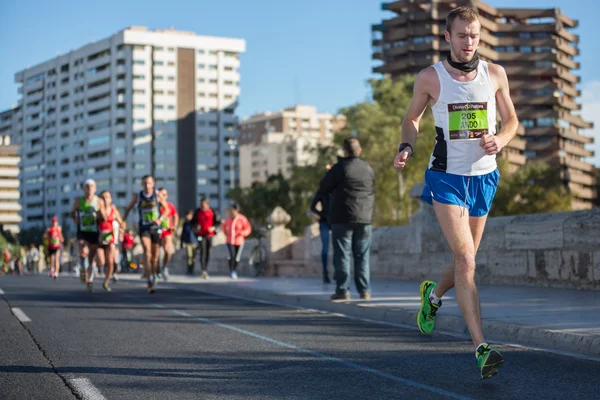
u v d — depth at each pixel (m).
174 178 183.88
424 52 152.00
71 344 8.30
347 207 12.52
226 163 190.50
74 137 192.50
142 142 181.25
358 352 7.57
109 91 183.12
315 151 91.12
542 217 13.72
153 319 11.06
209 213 24.73
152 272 17.72
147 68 182.00
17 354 7.59
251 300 15.19
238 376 6.30
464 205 6.23
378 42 157.12
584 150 172.62
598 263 12.27
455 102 6.19
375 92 86.38
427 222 17.22
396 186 78.69
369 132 80.38
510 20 170.12
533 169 112.75
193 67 187.00
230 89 191.75
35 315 11.71
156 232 17.53
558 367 6.52
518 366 6.59
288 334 9.12
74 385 5.97
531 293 12.22
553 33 164.75
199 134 187.25
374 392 5.60
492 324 8.61
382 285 16.14
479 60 6.27
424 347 7.86
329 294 14.36
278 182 140.38
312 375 6.31
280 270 24.88
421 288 7.46
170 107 184.50
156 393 5.66
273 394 5.57
